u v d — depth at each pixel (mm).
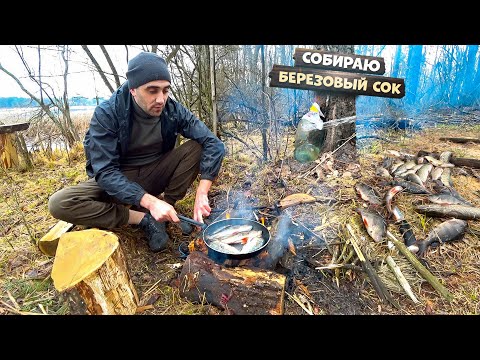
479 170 3377
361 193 2686
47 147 4652
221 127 3682
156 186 2461
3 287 1906
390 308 1773
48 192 3229
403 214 2479
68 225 2258
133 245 2225
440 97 6801
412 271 2008
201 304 1764
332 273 1978
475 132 5188
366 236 2262
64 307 1702
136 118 2080
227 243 1907
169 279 1952
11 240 2383
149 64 1815
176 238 2354
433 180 3031
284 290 1773
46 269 2053
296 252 2119
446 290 1847
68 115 5109
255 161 3611
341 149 3527
